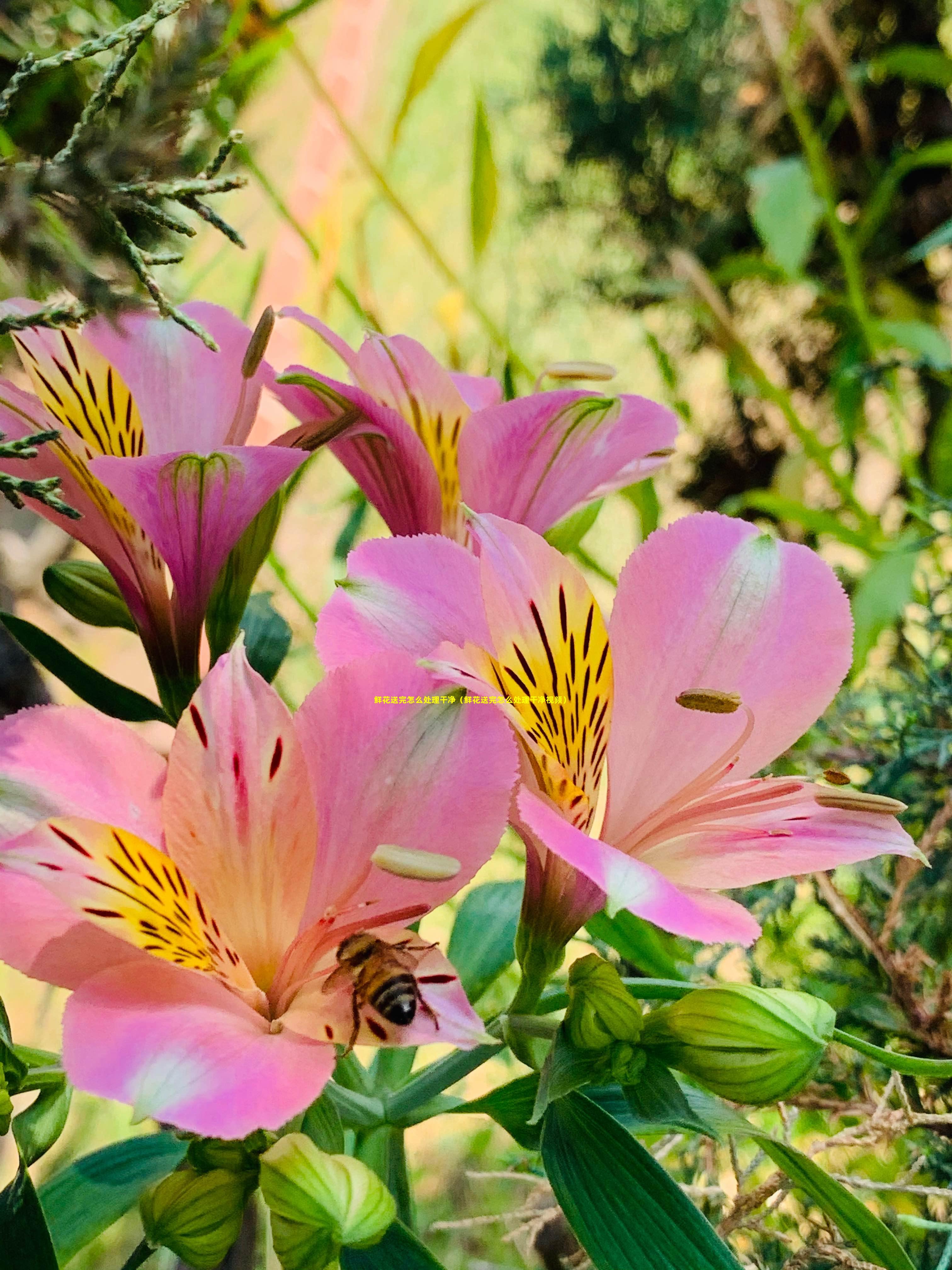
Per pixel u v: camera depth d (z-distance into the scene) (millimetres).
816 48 602
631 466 294
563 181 698
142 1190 272
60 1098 250
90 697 293
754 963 332
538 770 239
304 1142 229
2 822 228
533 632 242
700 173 661
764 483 644
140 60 291
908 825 360
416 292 879
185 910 230
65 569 289
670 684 255
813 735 374
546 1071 242
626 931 304
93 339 274
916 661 396
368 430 275
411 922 235
